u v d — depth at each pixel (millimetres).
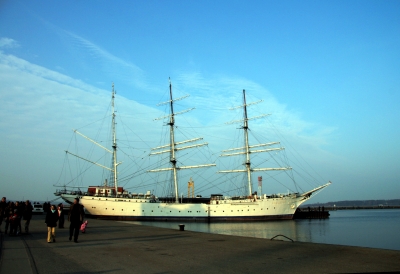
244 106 105625
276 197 97250
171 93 103000
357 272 12766
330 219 123125
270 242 22531
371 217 146500
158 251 18422
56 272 12656
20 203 28219
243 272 12898
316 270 13172
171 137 101125
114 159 92375
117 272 12844
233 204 92438
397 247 43656
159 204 90062
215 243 22109
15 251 17688
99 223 43469
